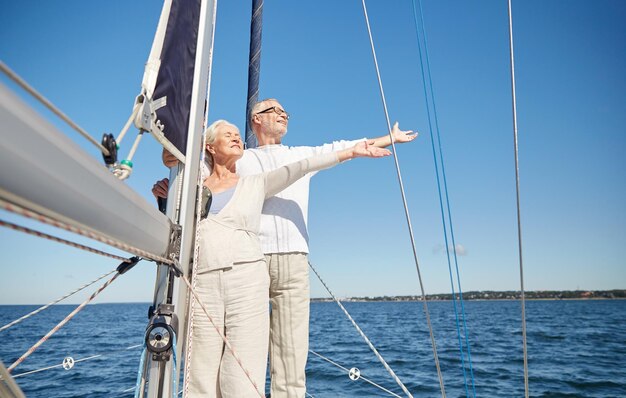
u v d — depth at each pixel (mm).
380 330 25250
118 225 867
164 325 1280
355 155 2100
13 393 699
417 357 12750
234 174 2195
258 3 3486
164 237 1236
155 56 1266
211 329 1789
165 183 1903
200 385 1762
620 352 14922
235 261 1829
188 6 1493
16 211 514
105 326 27812
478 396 7695
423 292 1501
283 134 2633
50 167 603
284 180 2104
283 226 2295
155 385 1301
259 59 3438
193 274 1578
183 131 1467
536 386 8805
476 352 14633
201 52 1540
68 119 700
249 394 1721
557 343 18125
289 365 2213
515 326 29344
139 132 1148
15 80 540
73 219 714
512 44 1279
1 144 506
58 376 8664
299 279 2289
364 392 7570
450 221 1896
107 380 8180
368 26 1786
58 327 1135
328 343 16938
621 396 7961
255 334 1792
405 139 2369
